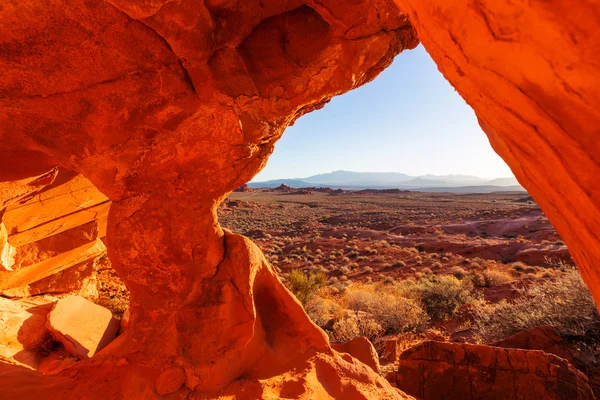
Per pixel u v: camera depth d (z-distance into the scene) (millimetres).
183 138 3242
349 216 59500
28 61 2443
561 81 925
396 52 3695
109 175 3365
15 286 7988
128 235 3521
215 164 3463
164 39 2602
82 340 6566
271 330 3941
